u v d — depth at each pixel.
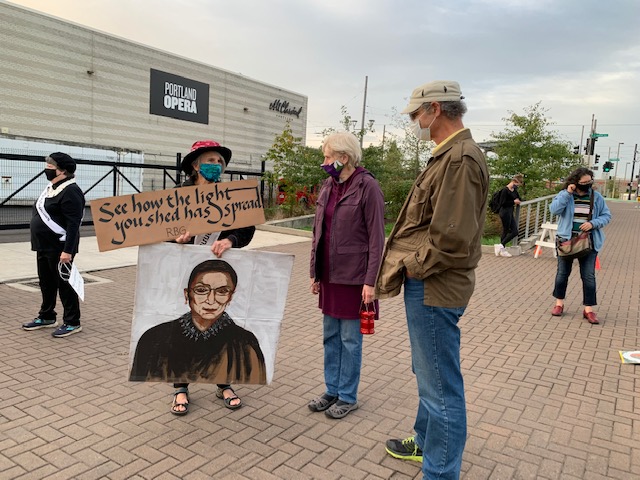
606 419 3.58
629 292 7.86
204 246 3.23
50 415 3.40
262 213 3.27
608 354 4.94
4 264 8.16
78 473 2.77
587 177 5.89
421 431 2.94
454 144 2.38
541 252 11.88
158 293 3.23
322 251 3.51
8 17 15.03
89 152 17.06
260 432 3.28
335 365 3.63
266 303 3.34
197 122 21.67
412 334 2.55
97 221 3.08
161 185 20.14
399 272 2.53
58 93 16.52
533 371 4.46
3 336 4.91
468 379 4.25
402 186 16.62
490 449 3.16
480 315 6.29
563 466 2.98
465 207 2.26
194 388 3.93
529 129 16.94
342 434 3.29
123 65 18.44
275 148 18.11
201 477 2.77
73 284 4.41
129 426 3.30
